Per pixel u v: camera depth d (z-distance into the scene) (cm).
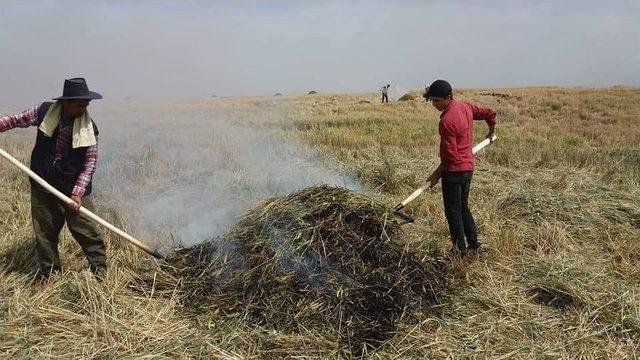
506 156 929
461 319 395
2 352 342
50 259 439
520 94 2961
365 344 360
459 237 489
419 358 349
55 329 370
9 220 585
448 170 482
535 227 573
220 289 420
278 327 380
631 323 384
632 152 955
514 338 373
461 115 482
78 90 400
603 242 542
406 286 411
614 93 2964
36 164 421
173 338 367
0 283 427
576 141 1184
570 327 384
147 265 467
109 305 394
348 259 420
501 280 454
